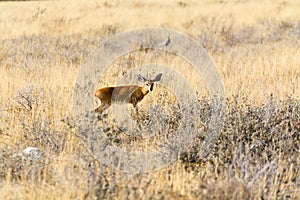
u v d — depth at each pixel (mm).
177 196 16844
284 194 17812
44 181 17844
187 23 73312
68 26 68375
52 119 25469
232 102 25125
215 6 89562
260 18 75688
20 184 18531
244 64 39812
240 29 66312
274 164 19516
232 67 38781
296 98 27672
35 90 29484
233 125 22547
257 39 57875
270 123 23000
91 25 70250
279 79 34125
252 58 42688
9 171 18391
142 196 16703
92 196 16750
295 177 19500
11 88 31734
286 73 36344
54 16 75438
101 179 17609
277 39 58344
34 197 16844
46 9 84312
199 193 17031
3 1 106812
